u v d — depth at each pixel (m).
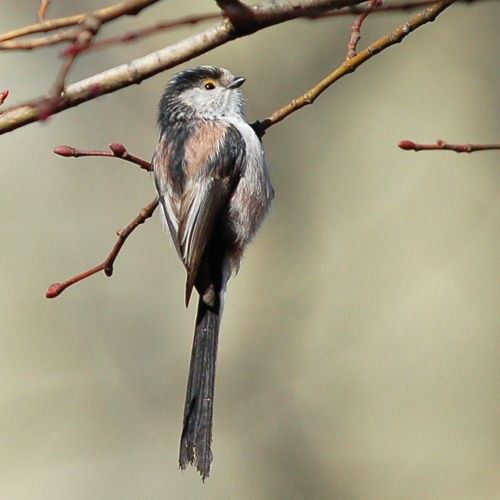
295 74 14.65
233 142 7.58
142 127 14.92
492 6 14.54
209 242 7.45
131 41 3.88
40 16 4.61
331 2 4.68
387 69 15.22
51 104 4.08
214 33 4.89
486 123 14.77
